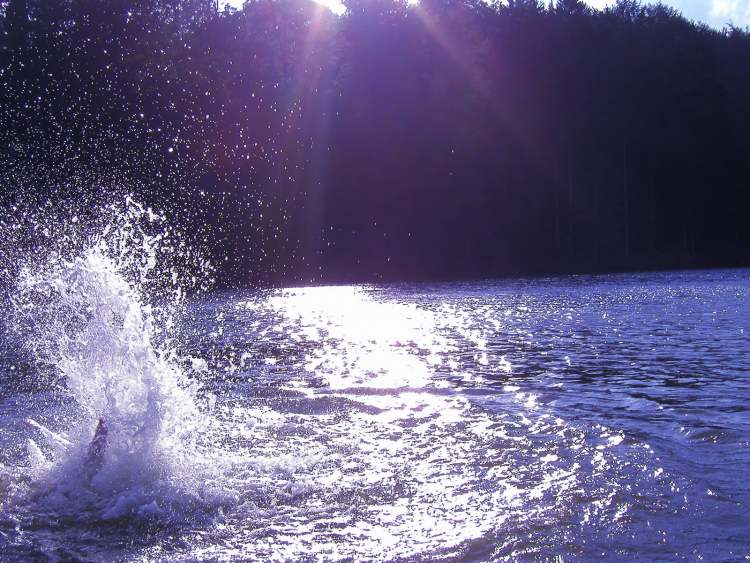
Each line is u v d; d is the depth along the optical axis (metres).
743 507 5.32
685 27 76.25
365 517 5.38
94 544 5.01
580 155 66.19
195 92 46.06
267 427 7.93
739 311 22.06
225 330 20.11
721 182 72.94
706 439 7.18
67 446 6.99
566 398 9.41
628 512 5.29
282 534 5.12
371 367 12.42
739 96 74.12
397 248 60.88
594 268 61.75
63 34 39.75
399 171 60.88
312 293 39.81
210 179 46.06
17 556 4.82
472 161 62.25
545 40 64.62
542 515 5.29
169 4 48.44
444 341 16.34
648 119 66.69
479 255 63.16
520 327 19.11
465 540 4.91
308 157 56.44
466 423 8.03
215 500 5.76
